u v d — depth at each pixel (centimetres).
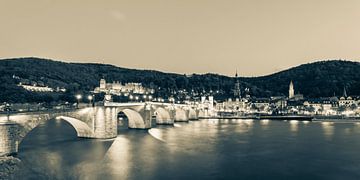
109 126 10831
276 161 7775
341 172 6800
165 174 6397
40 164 6762
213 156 8275
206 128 16625
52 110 8375
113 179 5966
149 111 15125
